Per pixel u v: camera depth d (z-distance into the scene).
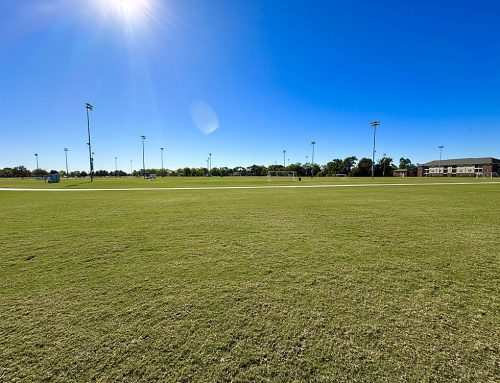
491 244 5.46
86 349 2.30
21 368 2.10
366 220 8.03
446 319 2.75
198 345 2.36
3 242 5.65
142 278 3.79
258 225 7.33
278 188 23.23
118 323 2.68
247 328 2.60
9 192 19.47
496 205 11.36
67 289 3.45
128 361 2.17
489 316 2.80
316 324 2.65
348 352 2.26
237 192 18.91
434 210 10.01
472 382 1.96
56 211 9.96
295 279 3.73
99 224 7.48
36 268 4.17
